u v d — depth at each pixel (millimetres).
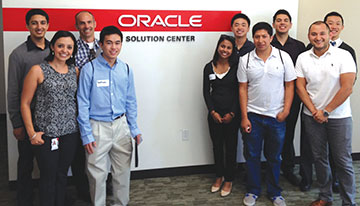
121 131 2623
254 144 2947
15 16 3031
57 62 2352
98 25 3189
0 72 5898
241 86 2906
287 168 3475
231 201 3062
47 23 2686
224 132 3160
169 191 3248
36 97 2342
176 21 3346
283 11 3168
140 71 3359
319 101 2715
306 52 2791
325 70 2650
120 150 2654
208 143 3633
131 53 3309
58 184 2492
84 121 2461
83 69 2471
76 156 2949
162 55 3379
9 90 2641
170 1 3303
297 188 3316
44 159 2361
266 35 2688
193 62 3455
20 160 2777
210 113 3086
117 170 2707
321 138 2783
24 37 3078
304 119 2857
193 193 3209
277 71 2744
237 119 3107
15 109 2664
